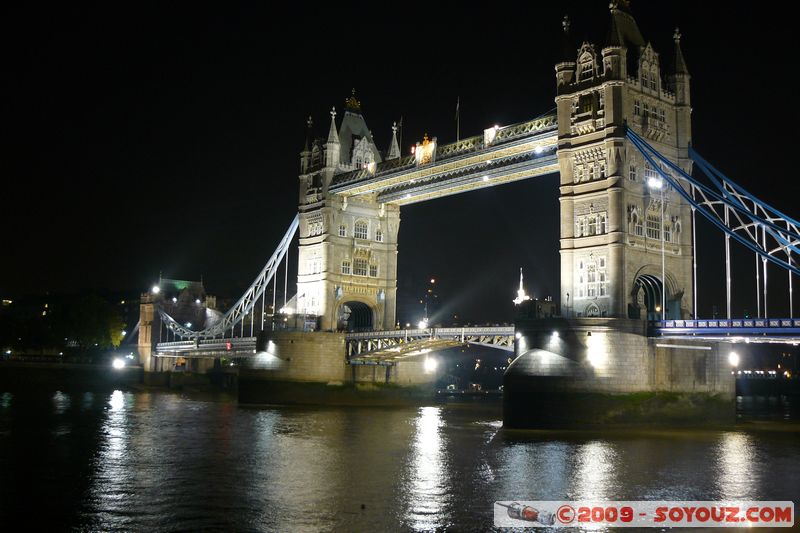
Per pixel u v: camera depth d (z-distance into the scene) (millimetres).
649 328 79250
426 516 40969
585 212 84375
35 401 122500
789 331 70312
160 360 192750
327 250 123250
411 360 125812
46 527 39031
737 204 78938
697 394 81875
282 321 121938
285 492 46750
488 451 63000
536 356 79312
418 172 107250
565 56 87000
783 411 118875
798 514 41812
